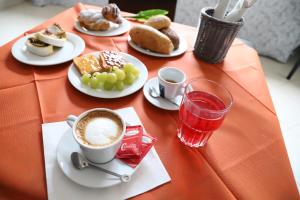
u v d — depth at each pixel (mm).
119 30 1083
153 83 779
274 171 563
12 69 756
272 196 512
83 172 479
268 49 2717
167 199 471
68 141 530
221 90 630
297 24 2467
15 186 451
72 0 3113
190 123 560
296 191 534
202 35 932
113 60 822
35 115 607
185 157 561
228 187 512
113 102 697
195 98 620
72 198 444
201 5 2629
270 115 736
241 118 707
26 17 2760
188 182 508
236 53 1069
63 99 676
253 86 866
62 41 873
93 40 991
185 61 958
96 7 1263
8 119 584
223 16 906
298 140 1728
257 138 645
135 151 522
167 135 614
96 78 713
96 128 482
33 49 812
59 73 779
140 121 637
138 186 481
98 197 453
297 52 2922
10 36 2355
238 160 575
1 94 651
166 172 514
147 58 942
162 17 1025
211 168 544
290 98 2174
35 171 481
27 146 528
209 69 928
